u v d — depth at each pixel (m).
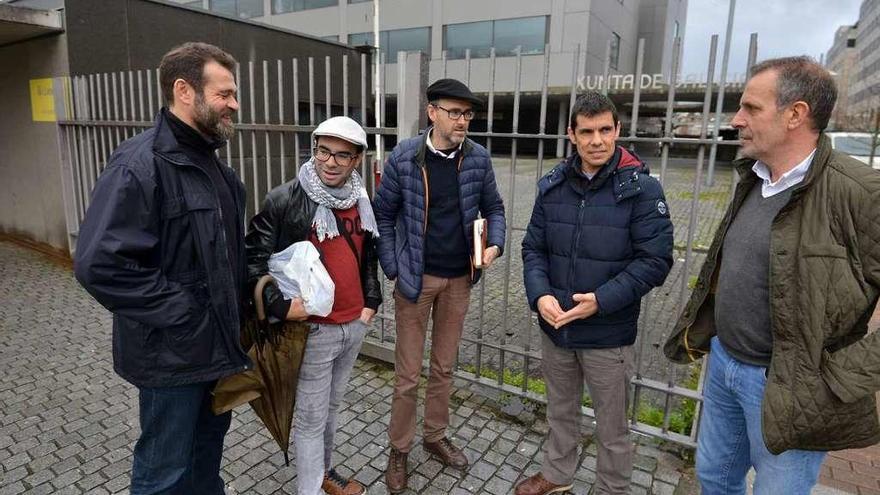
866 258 1.39
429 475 2.70
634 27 32.84
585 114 2.00
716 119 2.46
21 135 6.59
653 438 2.97
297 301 2.04
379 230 2.55
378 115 3.83
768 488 1.67
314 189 2.10
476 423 3.15
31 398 3.33
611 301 2.04
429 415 2.77
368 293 2.39
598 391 2.24
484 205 2.67
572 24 24.03
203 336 1.78
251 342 2.10
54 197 6.37
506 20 25.50
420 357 2.62
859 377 1.41
